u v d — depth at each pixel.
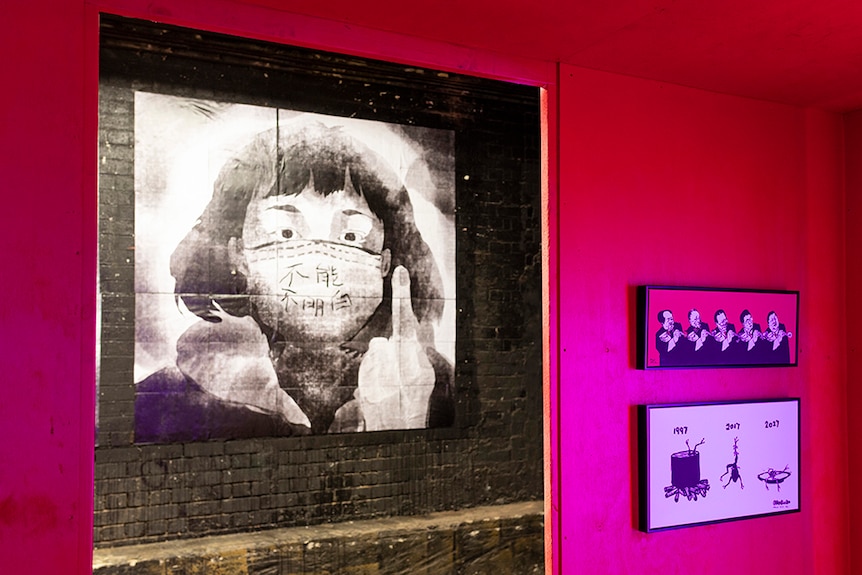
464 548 5.12
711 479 3.63
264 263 4.89
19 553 2.37
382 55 3.07
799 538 3.89
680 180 3.69
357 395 5.14
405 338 5.30
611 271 3.49
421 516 5.27
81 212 2.52
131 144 4.59
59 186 2.49
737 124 3.86
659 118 3.65
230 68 4.83
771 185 3.94
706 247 3.73
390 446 5.25
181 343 4.68
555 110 3.43
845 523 4.02
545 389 3.40
